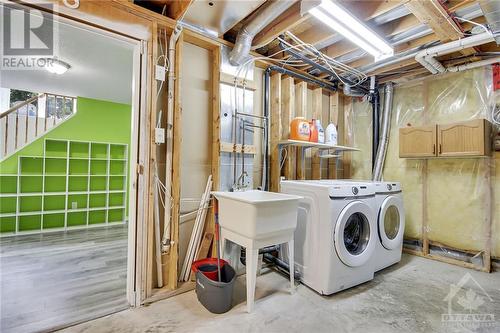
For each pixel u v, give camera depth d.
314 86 3.71
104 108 5.11
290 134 3.11
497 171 2.92
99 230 4.53
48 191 4.50
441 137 3.05
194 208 2.52
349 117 4.24
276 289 2.35
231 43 2.68
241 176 2.82
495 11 1.93
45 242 3.75
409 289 2.39
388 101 3.73
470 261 3.02
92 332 1.69
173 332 1.71
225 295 1.93
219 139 2.54
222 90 2.70
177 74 2.25
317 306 2.07
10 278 2.50
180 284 2.32
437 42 2.65
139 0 2.13
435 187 3.36
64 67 3.28
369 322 1.86
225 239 2.32
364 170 4.12
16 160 4.23
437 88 3.38
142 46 2.07
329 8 1.96
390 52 2.63
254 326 1.79
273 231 2.04
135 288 2.02
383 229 2.71
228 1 1.98
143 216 2.06
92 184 4.97
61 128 4.64
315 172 3.66
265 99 3.10
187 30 2.32
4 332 1.67
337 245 2.20
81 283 2.40
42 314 1.88
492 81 2.95
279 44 2.72
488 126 2.84
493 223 2.93
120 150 5.36
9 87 4.29
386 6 2.02
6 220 4.18
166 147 2.30
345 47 2.84
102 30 1.89
